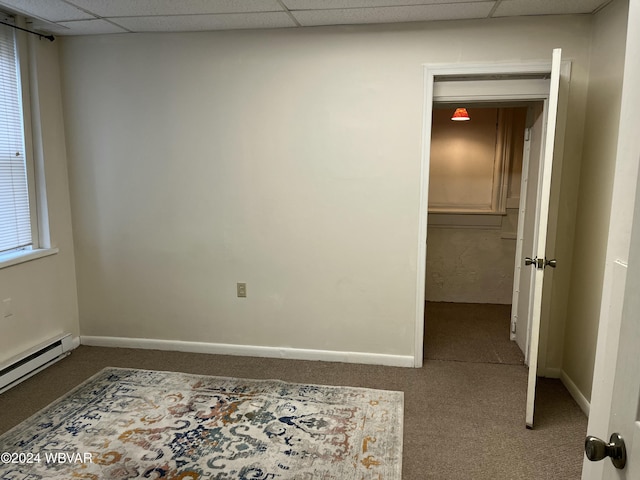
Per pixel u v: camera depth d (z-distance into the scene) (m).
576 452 2.37
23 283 3.22
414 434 2.52
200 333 3.64
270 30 3.18
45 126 3.35
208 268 3.54
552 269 3.14
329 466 2.22
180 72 3.32
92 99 3.45
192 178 3.44
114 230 3.61
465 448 2.39
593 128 2.81
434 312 4.64
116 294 3.70
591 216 2.78
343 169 3.26
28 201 3.32
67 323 3.66
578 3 2.67
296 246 3.40
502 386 3.08
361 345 3.44
